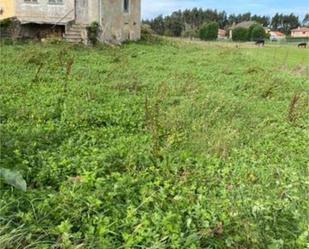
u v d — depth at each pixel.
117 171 5.52
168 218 4.11
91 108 8.53
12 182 4.22
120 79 12.48
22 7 22.70
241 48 32.09
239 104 9.86
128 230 4.03
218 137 7.11
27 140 6.31
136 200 4.63
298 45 44.28
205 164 6.02
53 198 4.36
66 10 22.16
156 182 5.09
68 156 5.80
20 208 4.22
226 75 14.68
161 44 25.36
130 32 25.08
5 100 8.90
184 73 14.27
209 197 4.87
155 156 6.09
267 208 4.45
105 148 6.34
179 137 7.12
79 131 7.12
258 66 17.38
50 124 7.22
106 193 4.59
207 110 8.95
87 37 21.08
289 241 4.13
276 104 10.40
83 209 4.25
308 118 9.09
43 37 22.56
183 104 9.35
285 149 7.05
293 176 5.62
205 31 63.78
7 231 3.76
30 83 10.83
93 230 3.92
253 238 4.04
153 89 11.23
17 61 13.95
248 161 6.35
